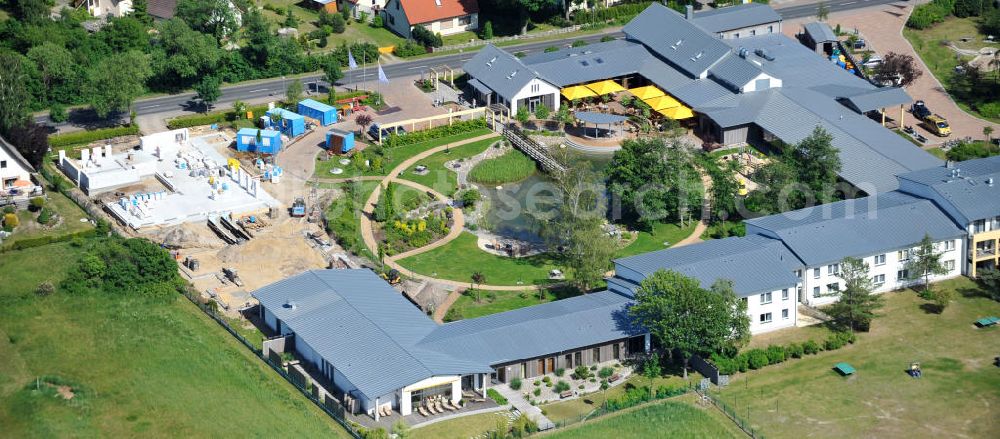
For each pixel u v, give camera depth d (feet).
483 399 604.49
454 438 573.33
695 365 637.71
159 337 641.81
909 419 599.57
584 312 646.74
